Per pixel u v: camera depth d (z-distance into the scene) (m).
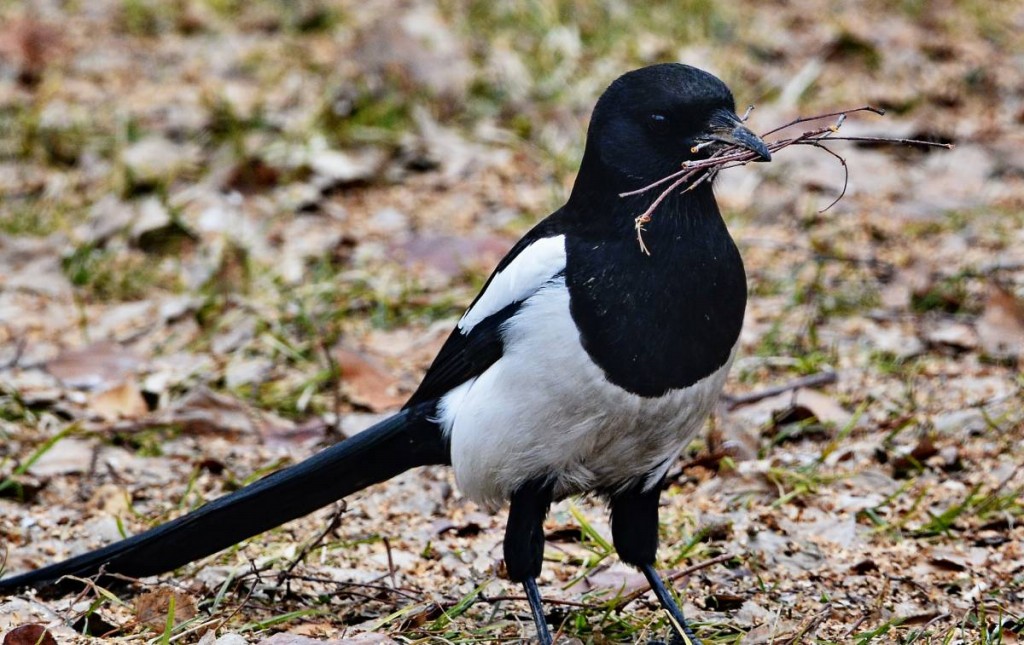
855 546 8.63
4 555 8.53
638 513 7.72
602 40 16.78
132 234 13.52
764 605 7.88
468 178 14.70
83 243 13.20
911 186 14.52
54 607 7.70
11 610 7.54
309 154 14.74
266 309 12.23
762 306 12.16
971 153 15.12
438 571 8.46
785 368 11.15
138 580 7.91
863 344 11.50
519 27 17.09
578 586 8.20
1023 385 10.59
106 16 18.02
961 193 14.38
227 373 11.23
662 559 8.45
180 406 10.57
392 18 16.94
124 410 10.73
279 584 7.98
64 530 8.96
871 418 10.31
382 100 15.79
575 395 7.09
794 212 13.92
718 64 16.66
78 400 10.98
